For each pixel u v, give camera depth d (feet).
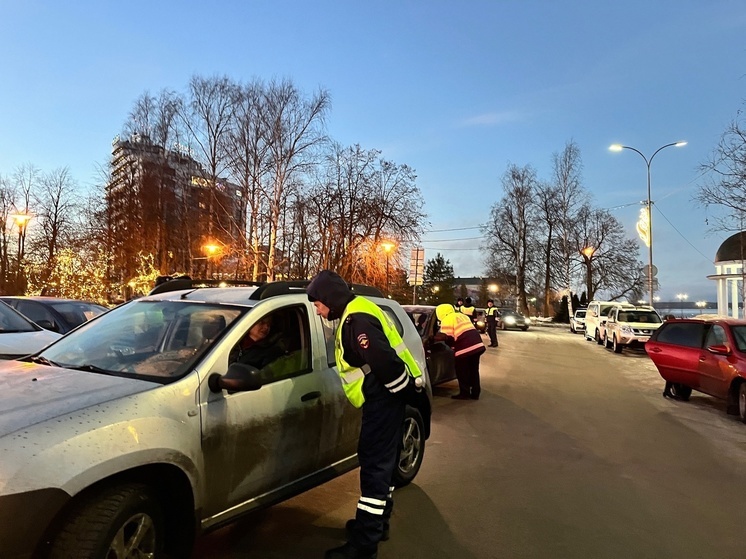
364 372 12.11
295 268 96.02
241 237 98.07
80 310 34.78
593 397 33.76
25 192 137.59
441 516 14.55
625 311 66.33
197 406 10.19
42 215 138.31
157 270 98.22
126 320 13.28
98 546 8.23
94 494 8.60
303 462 12.74
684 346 32.09
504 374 43.19
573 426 25.64
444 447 21.57
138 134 110.93
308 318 13.71
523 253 162.50
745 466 19.61
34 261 102.89
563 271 159.02
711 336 30.60
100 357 11.94
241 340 12.39
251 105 99.09
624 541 13.24
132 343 12.39
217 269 105.09
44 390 9.65
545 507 15.35
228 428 10.67
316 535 12.96
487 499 15.90
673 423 26.66
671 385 33.83
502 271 168.25
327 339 14.12
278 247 97.30
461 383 32.24
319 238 88.74
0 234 134.72
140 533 9.11
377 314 12.08
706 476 18.42
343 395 14.05
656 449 21.80
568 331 128.26
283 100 97.30
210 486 10.30
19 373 10.85
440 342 32.45
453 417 27.09
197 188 107.34
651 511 15.20
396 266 89.30
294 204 93.35
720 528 14.10
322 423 13.29
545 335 102.12
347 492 15.89
